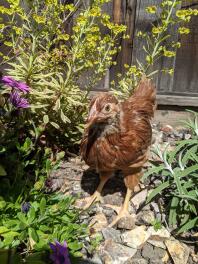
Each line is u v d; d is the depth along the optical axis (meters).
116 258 0.42
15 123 0.49
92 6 0.55
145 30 0.72
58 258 0.35
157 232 0.46
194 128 0.57
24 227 0.38
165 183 0.49
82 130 0.57
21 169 0.45
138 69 0.61
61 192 0.50
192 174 0.49
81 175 0.56
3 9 0.53
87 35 0.54
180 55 0.74
